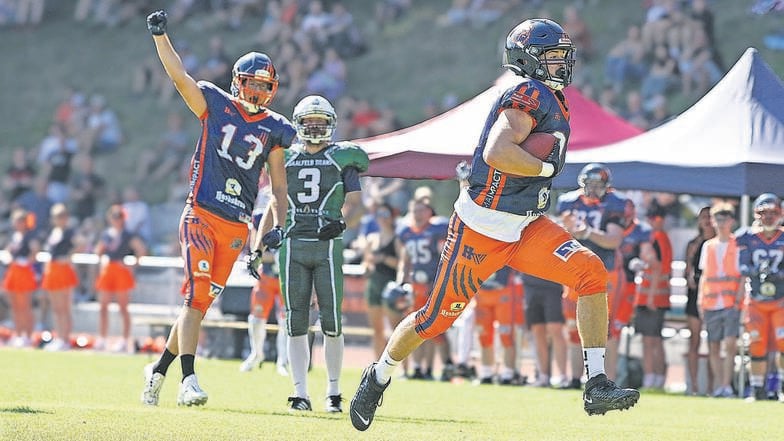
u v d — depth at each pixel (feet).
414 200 153.07
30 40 374.02
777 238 136.36
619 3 311.06
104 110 320.29
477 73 312.29
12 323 220.43
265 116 89.25
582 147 148.15
